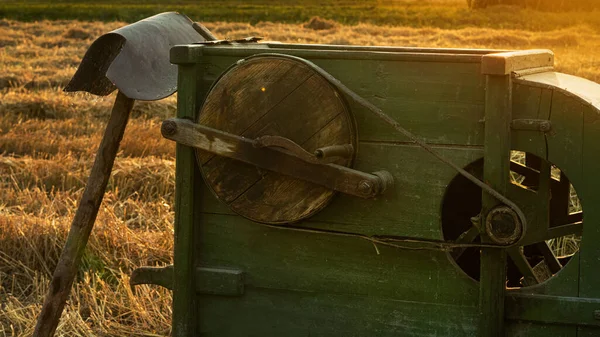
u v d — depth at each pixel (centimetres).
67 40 2319
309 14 4112
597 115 279
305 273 322
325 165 296
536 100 287
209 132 311
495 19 3775
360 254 314
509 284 403
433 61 295
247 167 312
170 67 356
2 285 501
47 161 778
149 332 423
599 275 289
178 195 328
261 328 331
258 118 307
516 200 314
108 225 553
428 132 298
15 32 2605
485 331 298
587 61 1733
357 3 5562
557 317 293
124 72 338
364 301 316
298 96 301
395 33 2919
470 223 390
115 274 507
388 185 300
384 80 301
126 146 870
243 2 5688
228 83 310
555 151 286
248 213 315
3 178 745
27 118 1062
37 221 552
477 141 293
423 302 309
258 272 328
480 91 291
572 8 4150
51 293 363
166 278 339
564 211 372
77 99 1149
